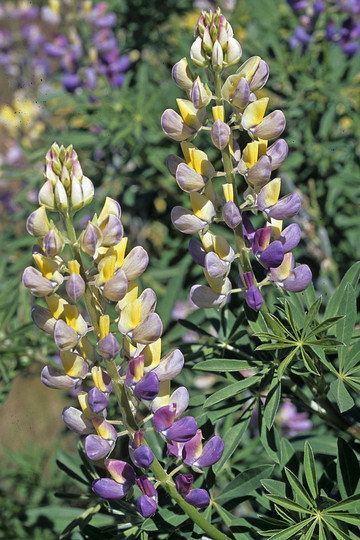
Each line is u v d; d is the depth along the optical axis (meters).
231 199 0.67
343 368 0.69
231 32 0.66
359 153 1.24
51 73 1.75
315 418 1.00
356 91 1.25
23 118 1.72
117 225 0.62
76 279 0.61
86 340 0.64
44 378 0.64
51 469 1.33
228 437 0.72
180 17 1.57
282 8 1.36
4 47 1.78
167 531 0.71
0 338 1.02
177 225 0.67
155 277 1.20
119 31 1.58
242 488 0.71
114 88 1.35
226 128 0.65
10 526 1.17
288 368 0.72
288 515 0.69
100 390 0.63
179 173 0.66
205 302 0.69
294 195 0.67
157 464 0.65
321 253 1.13
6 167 1.40
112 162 1.31
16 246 1.22
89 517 0.74
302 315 0.72
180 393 0.65
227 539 0.67
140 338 0.63
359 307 0.95
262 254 0.67
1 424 2.06
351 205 1.25
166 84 1.27
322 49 1.26
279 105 1.29
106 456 0.65
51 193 0.62
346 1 1.19
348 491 0.69
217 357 0.77
